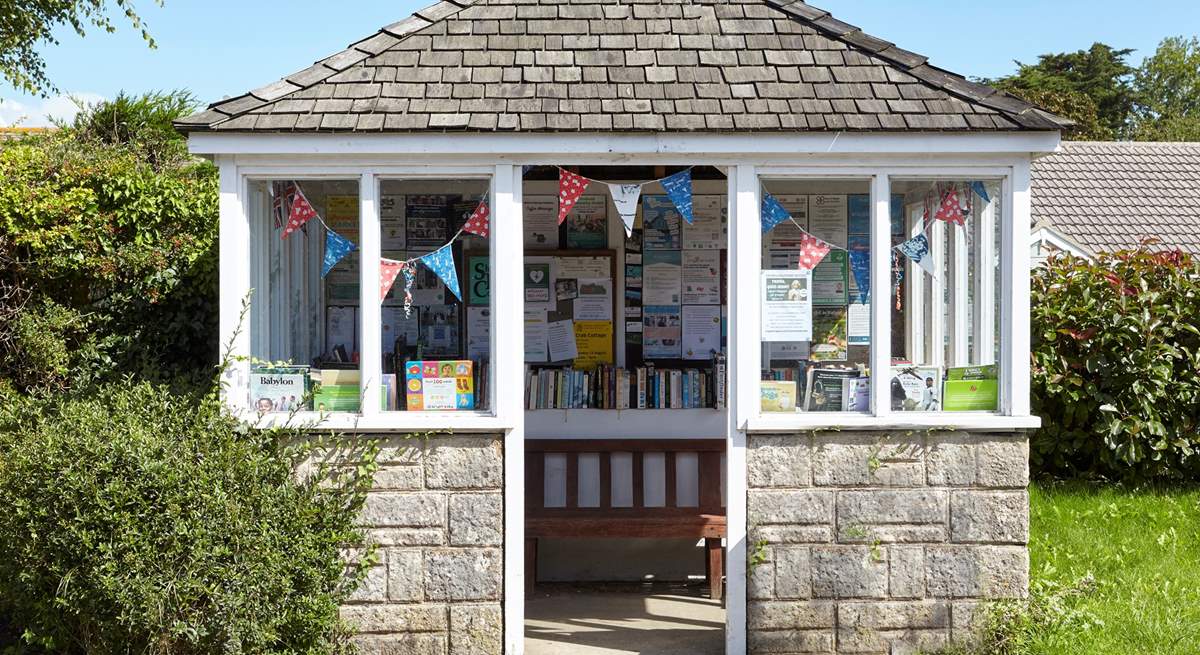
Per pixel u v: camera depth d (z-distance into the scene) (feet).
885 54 18.86
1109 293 29.43
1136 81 164.25
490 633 18.16
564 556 24.75
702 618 21.62
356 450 18.02
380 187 18.21
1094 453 30.30
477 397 18.30
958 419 18.12
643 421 24.23
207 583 15.93
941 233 18.49
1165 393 28.76
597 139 17.56
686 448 23.95
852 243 18.35
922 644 18.28
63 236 25.96
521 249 18.10
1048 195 54.08
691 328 24.64
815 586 18.28
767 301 18.38
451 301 18.34
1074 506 27.02
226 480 16.52
